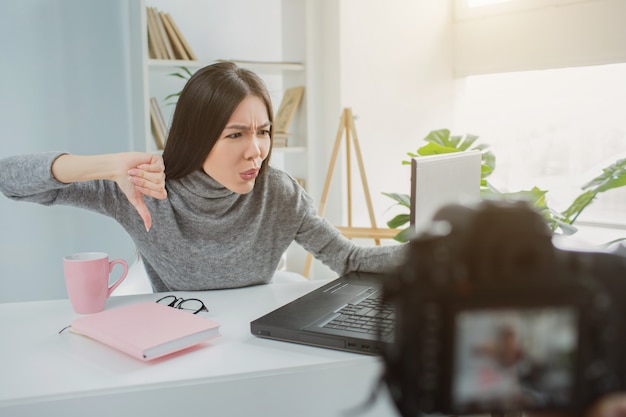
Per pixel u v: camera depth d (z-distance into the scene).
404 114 3.01
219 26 2.81
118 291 1.53
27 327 1.04
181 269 1.41
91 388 0.79
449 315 0.37
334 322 0.98
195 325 0.96
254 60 2.91
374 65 2.90
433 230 0.39
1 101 2.16
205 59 2.79
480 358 0.37
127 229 1.39
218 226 1.40
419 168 1.07
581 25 2.56
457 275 0.37
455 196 1.23
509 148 2.96
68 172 1.18
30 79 2.23
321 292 1.16
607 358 0.38
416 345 0.37
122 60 2.43
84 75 2.36
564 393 0.38
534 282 0.37
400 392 0.39
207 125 1.24
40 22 2.23
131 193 1.17
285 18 2.89
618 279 0.38
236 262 1.44
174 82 2.73
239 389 0.84
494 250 0.37
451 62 3.11
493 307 0.37
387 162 2.98
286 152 2.86
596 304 0.37
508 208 0.38
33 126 2.25
